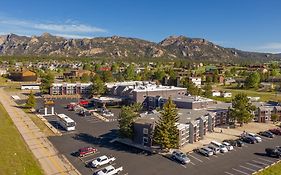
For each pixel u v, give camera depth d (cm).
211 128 10962
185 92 16550
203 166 7725
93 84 18712
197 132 9894
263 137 10575
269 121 12888
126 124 9512
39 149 8756
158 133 8731
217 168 7600
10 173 6662
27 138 9744
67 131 10838
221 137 10338
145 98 15238
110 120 12719
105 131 10925
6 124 10969
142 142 9362
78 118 13050
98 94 18575
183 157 7981
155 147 9069
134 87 16338
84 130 11044
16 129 10662
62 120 11400
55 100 17900
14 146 8456
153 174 7181
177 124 9275
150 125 9119
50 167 7438
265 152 8919
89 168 7488
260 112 12719
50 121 12325
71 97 19025
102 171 7100
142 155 8481
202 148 8775
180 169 7506
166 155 8475
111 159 7919
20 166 7131
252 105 12412
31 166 7294
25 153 8144
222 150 8838
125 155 8462
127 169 7462
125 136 9569
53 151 8656
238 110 11694
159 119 9412
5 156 7475
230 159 8275
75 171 7275
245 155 8638
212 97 18588
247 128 11662
